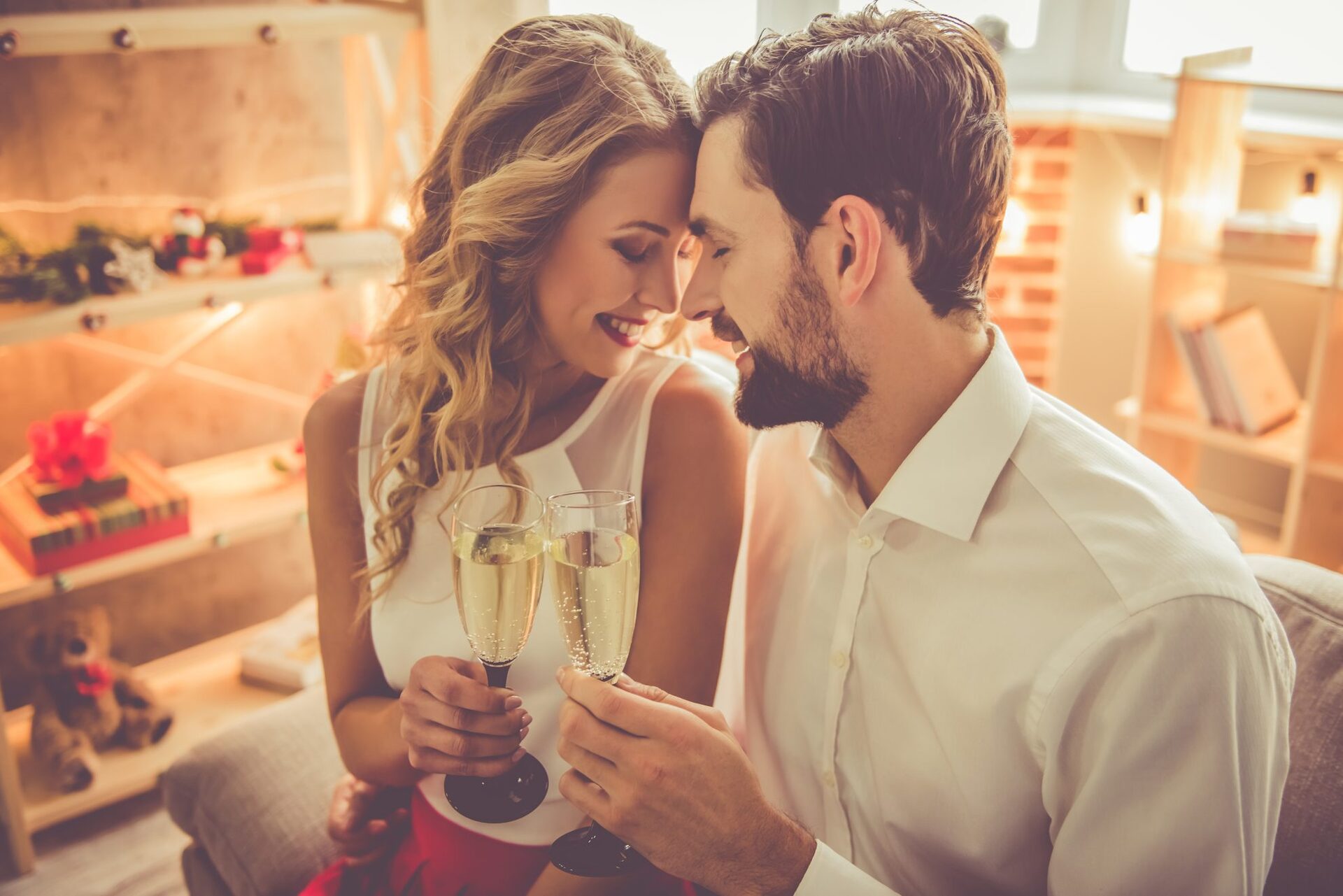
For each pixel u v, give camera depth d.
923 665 1.10
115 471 2.29
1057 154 3.49
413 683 1.09
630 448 1.28
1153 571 0.98
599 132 1.11
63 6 2.23
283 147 2.64
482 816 1.03
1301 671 1.20
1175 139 2.85
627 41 1.18
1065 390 3.79
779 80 1.02
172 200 2.50
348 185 2.78
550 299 1.20
